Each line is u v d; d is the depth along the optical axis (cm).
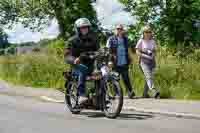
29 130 1036
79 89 1241
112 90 1191
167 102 1445
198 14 3509
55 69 2283
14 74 2639
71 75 1291
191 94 1606
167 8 3553
